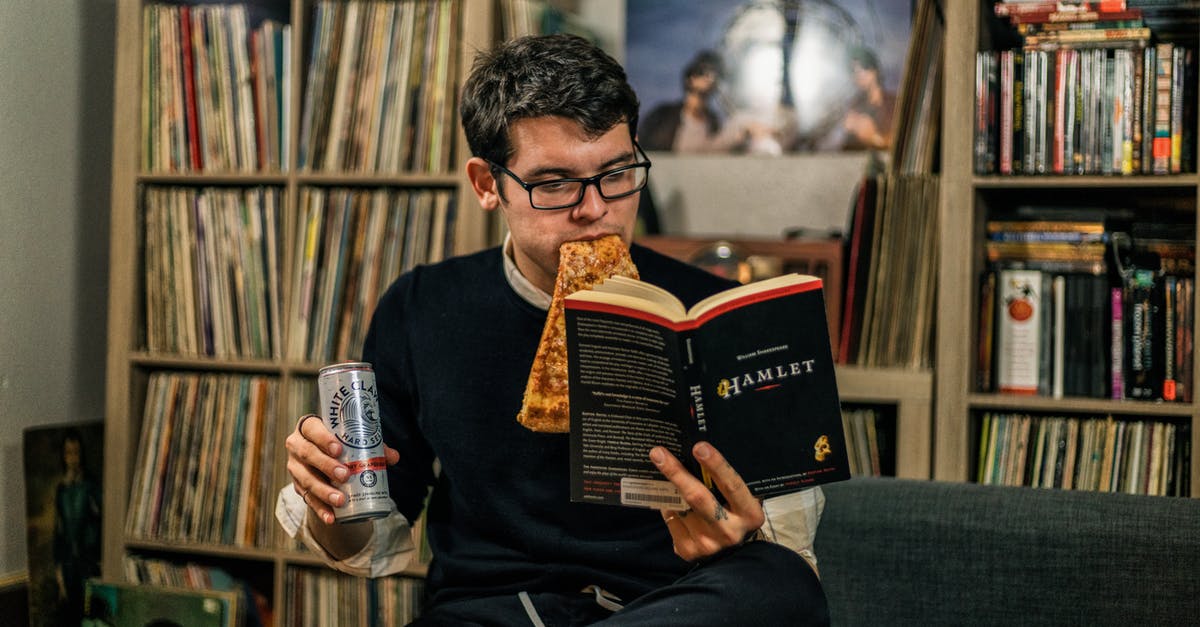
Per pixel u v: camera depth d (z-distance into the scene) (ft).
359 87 7.49
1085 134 6.30
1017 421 6.49
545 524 4.66
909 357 6.77
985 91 6.42
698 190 8.23
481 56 4.81
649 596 3.95
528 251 4.51
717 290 4.95
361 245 7.44
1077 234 6.47
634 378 3.75
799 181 7.99
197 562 7.98
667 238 7.42
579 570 4.52
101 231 8.44
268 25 7.72
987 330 6.59
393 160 7.42
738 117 8.13
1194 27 6.25
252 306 7.73
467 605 4.55
